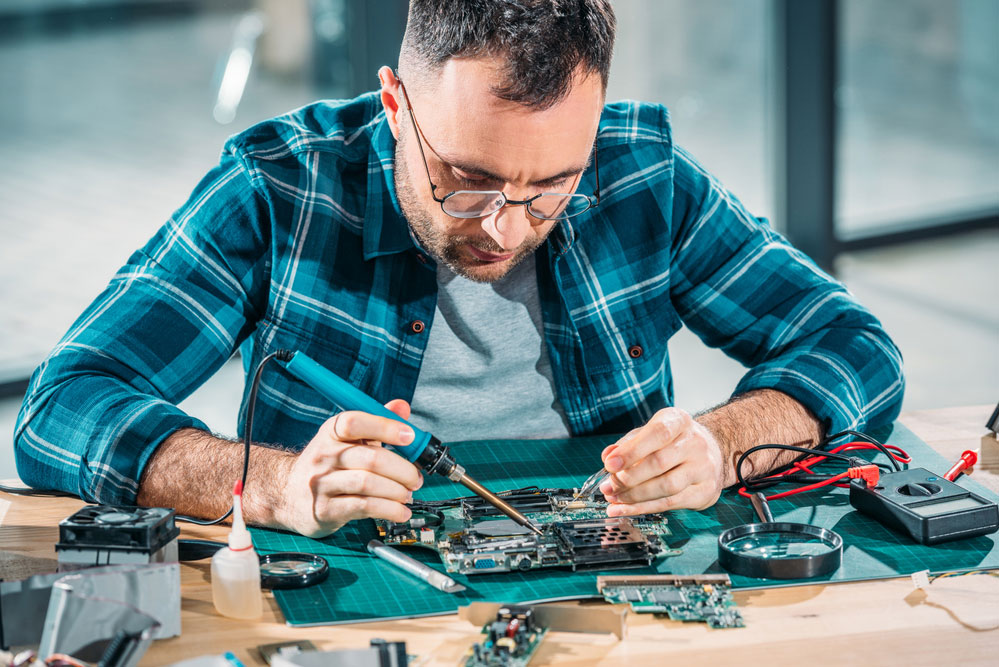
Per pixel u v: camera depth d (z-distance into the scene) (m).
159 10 4.88
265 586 1.20
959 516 1.30
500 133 1.31
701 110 5.05
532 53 1.27
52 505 1.43
